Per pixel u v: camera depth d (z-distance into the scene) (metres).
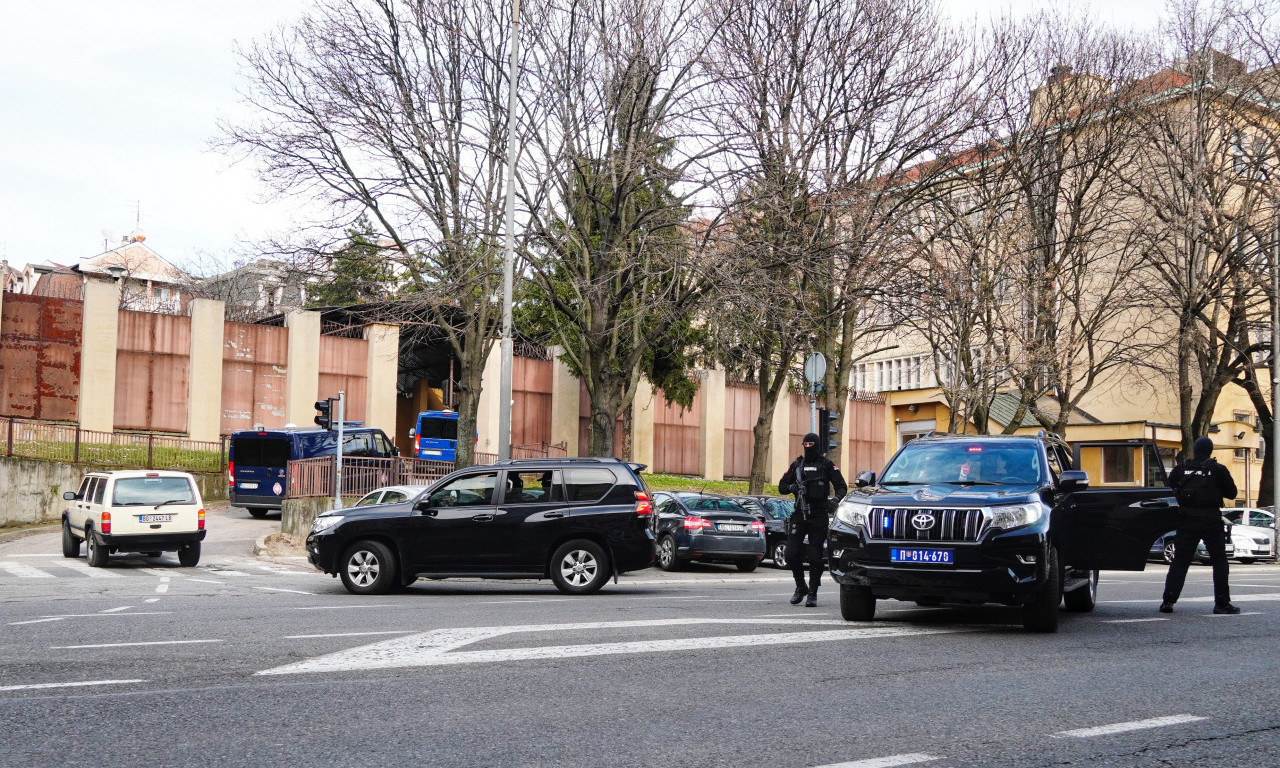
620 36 24.86
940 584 9.88
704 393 53.47
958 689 6.97
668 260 23.78
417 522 14.73
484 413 46.84
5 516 33.59
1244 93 32.09
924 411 49.84
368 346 47.16
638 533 15.00
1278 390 33.06
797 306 25.53
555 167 25.55
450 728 5.68
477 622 10.27
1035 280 30.27
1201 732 5.81
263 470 35.34
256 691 6.63
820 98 26.25
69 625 10.16
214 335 43.34
